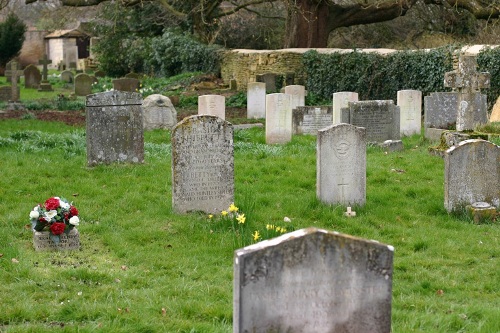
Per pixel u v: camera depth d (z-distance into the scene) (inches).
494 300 334.6
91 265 375.2
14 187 540.4
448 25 1510.8
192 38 1636.3
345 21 1413.6
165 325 289.6
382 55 1156.5
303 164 648.4
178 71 1668.3
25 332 278.8
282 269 221.1
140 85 1467.8
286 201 511.5
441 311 314.5
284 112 771.4
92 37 2338.8
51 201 398.0
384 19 1408.7
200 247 407.2
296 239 221.1
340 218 470.3
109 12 1752.0
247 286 219.1
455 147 476.4
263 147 721.6
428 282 354.0
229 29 1737.2
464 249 414.3
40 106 1189.1
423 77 1077.8
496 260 396.2
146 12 1758.1
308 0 1381.6
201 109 890.1
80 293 327.9
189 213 468.4
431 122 805.2
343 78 1207.6
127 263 382.0
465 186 479.5
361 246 226.1
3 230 427.5
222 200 471.8
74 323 293.9
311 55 1278.3
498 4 1206.9
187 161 463.8
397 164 641.6
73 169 601.6
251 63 1397.6
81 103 1208.8
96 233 434.6
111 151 615.8
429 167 629.9
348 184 495.2
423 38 1520.7
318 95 1262.3
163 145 729.0
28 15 3048.7
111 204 501.4
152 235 427.5
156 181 567.5
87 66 2315.5
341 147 490.6
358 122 753.0
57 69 2783.0
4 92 1304.1
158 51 1675.7
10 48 2390.5
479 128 735.1
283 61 1328.7
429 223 469.7
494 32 1320.1
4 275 349.4
